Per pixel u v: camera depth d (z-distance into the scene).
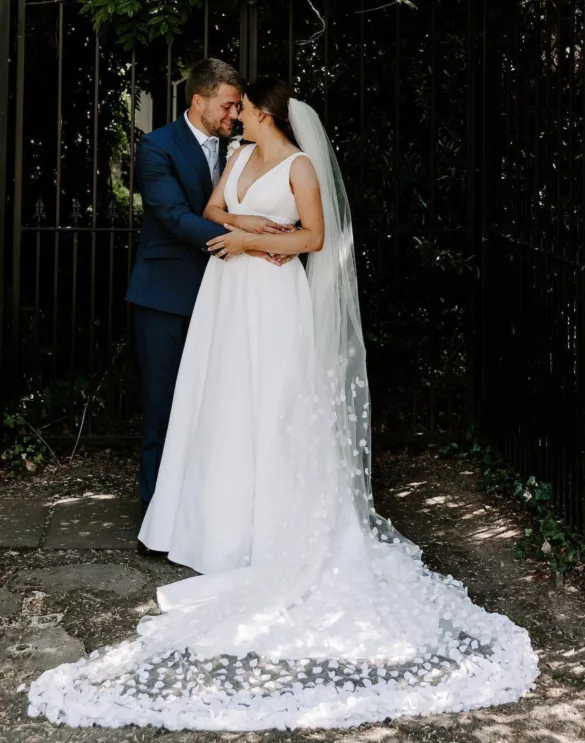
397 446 5.55
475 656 3.18
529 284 4.60
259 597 3.51
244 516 3.80
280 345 3.83
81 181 5.93
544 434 4.43
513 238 4.78
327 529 3.75
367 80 5.46
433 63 5.18
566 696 3.00
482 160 5.29
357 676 3.08
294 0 5.33
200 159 4.15
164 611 3.52
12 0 5.34
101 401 5.64
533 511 4.50
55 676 3.02
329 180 3.94
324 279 3.96
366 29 5.43
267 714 2.85
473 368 5.46
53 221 5.94
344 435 3.95
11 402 5.33
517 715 2.90
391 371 5.62
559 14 3.94
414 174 5.49
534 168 4.39
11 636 3.34
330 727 2.83
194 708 2.89
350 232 4.07
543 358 4.39
